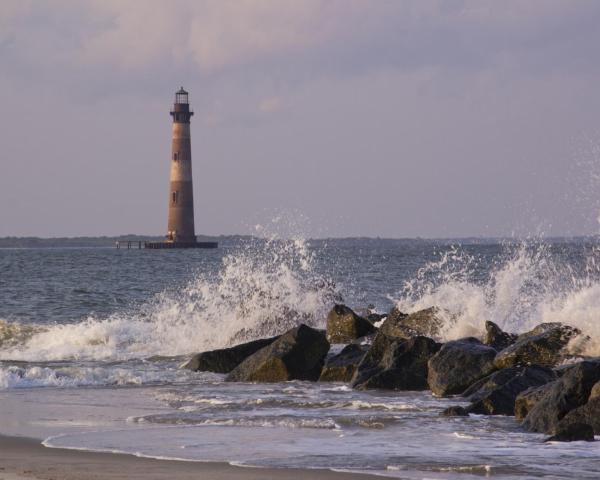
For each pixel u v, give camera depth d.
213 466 31.97
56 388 55.91
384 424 41.22
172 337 81.12
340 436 38.38
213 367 63.31
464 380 50.84
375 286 150.50
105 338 80.69
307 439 37.59
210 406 47.53
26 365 67.62
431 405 46.91
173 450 35.16
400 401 48.59
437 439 37.47
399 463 32.53
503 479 30.22
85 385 57.19
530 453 34.25
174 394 52.44
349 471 31.20
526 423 39.84
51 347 77.69
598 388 37.91
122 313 118.25
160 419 42.94
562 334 53.09
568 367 47.88
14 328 85.94
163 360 70.50
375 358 57.25
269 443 36.62
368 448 35.53
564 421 37.50
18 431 39.81
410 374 53.91
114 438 37.81
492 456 33.78
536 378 45.31
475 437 37.81
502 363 51.38
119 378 59.28
